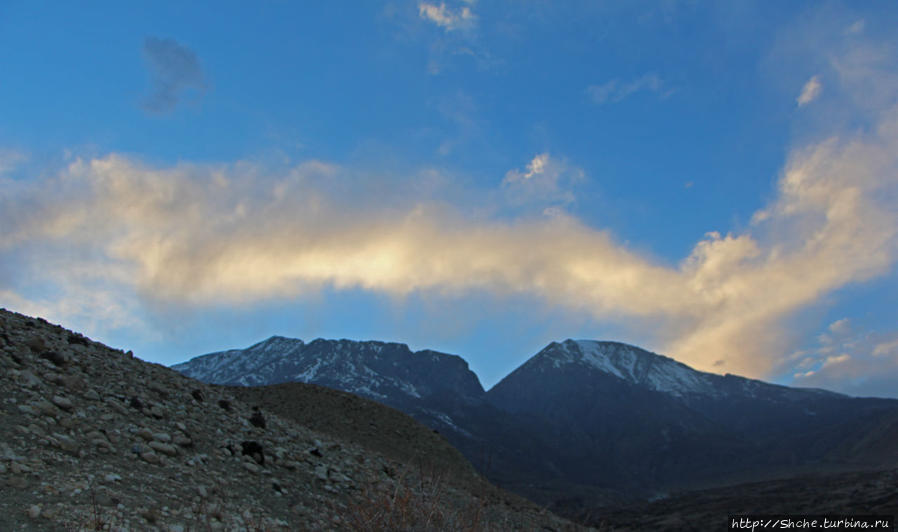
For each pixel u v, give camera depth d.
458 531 9.16
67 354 15.61
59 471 9.76
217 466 13.31
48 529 7.87
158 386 16.36
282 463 15.41
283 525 11.28
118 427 12.69
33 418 11.24
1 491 8.50
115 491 9.69
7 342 14.65
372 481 16.64
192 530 9.22
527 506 23.34
